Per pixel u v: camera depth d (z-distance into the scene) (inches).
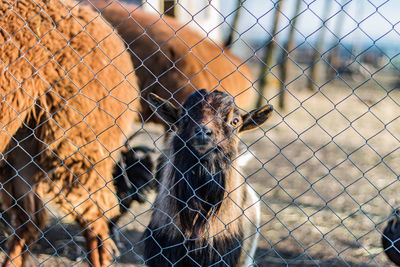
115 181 167.6
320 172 351.9
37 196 149.5
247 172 344.2
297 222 240.1
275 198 282.0
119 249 197.3
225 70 235.6
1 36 132.0
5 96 131.9
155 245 134.5
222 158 125.2
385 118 636.1
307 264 191.9
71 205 147.2
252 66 768.3
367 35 95.7
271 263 192.4
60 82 138.6
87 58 141.6
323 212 255.8
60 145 142.2
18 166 148.7
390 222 166.7
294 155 402.6
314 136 485.4
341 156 406.9
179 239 131.0
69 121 140.9
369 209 265.3
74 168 144.6
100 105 144.0
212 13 497.0
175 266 131.6
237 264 136.3
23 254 153.6
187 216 128.0
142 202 190.7
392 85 999.6
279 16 532.4
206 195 126.2
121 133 152.4
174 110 136.2
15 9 135.0
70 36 140.8
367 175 347.6
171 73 225.9
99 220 150.1
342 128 542.6
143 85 228.7
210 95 125.6
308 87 851.4
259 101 587.2
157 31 234.5
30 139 144.5
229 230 131.3
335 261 194.9
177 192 128.6
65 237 202.8
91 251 149.7
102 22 150.3
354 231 229.3
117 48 150.3
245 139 451.2
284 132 494.0
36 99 137.7
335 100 769.6
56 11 140.6
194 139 118.6
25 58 133.5
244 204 139.9
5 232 195.9
